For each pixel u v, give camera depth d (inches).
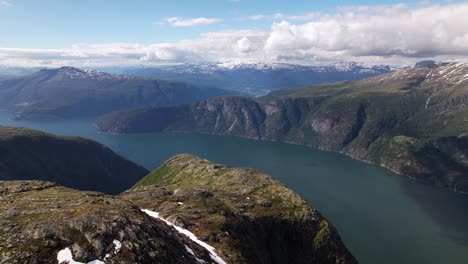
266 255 4183.1
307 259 5270.7
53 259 1971.0
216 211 4382.4
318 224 5851.4
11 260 1925.4
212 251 3021.7
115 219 2317.9
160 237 2470.5
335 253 5502.0
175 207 4296.3
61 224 2223.2
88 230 2181.3
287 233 5477.4
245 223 4505.4
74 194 3331.7
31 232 2158.0
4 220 2354.8
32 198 3105.3
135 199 4682.6
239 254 3218.5
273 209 5866.1
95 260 1995.6
